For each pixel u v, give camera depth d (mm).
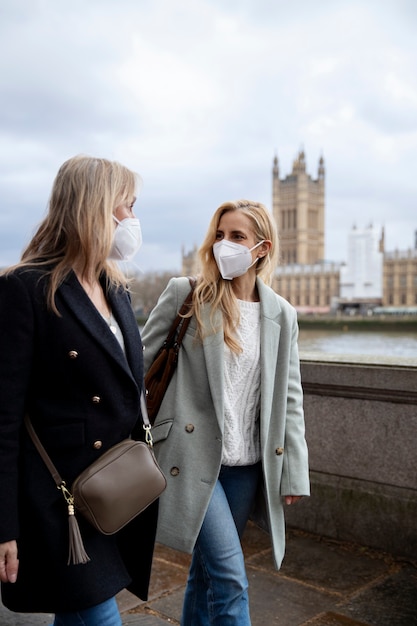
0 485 1659
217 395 2250
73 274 1804
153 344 2398
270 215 2445
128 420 1840
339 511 3936
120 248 1903
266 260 2480
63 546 1738
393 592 3244
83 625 1795
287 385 2406
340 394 3930
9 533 1648
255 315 2416
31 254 1873
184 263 126375
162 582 3383
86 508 1721
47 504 1741
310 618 2979
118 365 1797
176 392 2316
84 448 1771
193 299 2346
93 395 1774
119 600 3172
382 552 3752
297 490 2348
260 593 3229
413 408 3668
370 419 3832
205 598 2365
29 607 1780
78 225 1794
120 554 2012
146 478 1804
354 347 70500
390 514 3734
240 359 2324
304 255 147375
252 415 2361
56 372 1747
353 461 3906
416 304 118688
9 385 1691
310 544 3889
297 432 2420
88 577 1758
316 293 124750
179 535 2184
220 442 2238
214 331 2291
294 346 2484
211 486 2213
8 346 1698
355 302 121562
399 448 3723
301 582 3357
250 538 3984
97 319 1797
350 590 3268
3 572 1665
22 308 1712
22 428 1781
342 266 122188
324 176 155250
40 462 1765
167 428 2295
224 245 2318
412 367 3670
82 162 1857
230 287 2365
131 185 1915
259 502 2447
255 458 2355
